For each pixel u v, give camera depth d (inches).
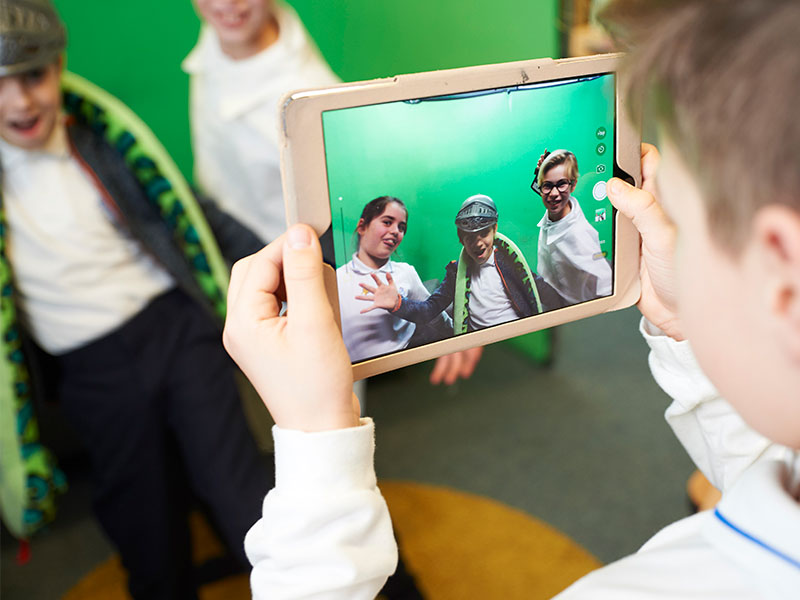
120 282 58.7
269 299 22.0
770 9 11.2
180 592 61.1
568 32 80.7
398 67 87.7
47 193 56.2
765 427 13.2
